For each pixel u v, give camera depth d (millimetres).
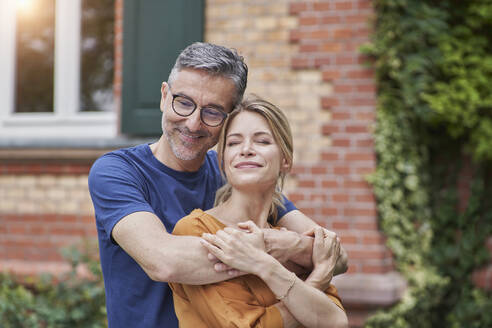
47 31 4918
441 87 4418
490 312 4488
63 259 4527
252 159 1761
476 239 4656
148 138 4406
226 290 1656
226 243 1637
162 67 4402
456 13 4574
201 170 2115
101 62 4781
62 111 4812
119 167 1926
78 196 4539
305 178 4195
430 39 4461
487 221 4680
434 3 4551
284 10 4270
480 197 4680
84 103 4797
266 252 1721
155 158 2033
